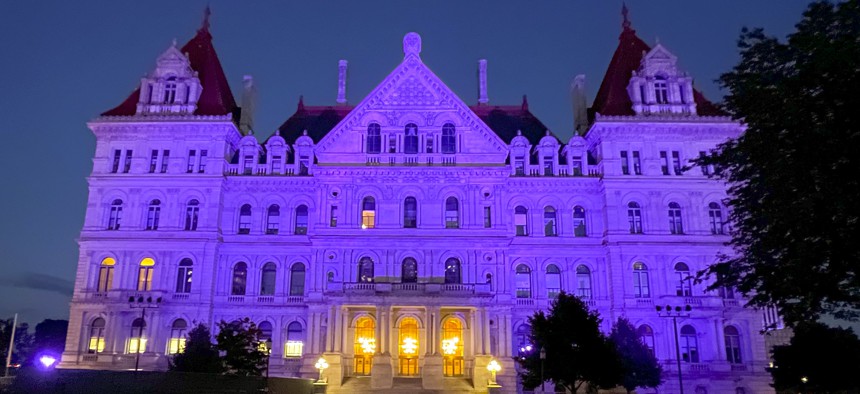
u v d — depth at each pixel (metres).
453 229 66.12
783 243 31.81
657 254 66.88
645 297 66.00
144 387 32.09
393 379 59.72
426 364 59.00
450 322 63.75
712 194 68.75
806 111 30.00
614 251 66.94
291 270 68.81
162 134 70.38
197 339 53.94
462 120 70.12
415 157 68.62
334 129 69.19
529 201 70.31
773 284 32.19
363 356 63.22
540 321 50.72
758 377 63.56
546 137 72.00
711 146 69.94
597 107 79.38
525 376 51.06
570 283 68.00
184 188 68.56
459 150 69.06
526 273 68.81
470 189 67.56
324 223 66.31
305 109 81.75
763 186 32.38
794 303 33.56
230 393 37.44
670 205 68.88
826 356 51.94
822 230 29.98
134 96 74.44
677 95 71.62
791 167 30.33
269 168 70.69
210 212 67.94
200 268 66.56
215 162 69.38
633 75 72.31
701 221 67.94
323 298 63.91
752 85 32.41
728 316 65.44
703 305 64.56
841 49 28.11
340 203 67.12
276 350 65.88
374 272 65.19
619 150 70.12
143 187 68.62
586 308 51.88
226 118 69.88
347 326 61.75
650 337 64.88
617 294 65.69
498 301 63.78
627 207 68.62
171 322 65.19
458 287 62.00
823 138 29.16
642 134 70.25
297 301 67.00
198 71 76.69
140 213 67.94
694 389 62.88
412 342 63.16
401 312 62.84
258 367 58.72
